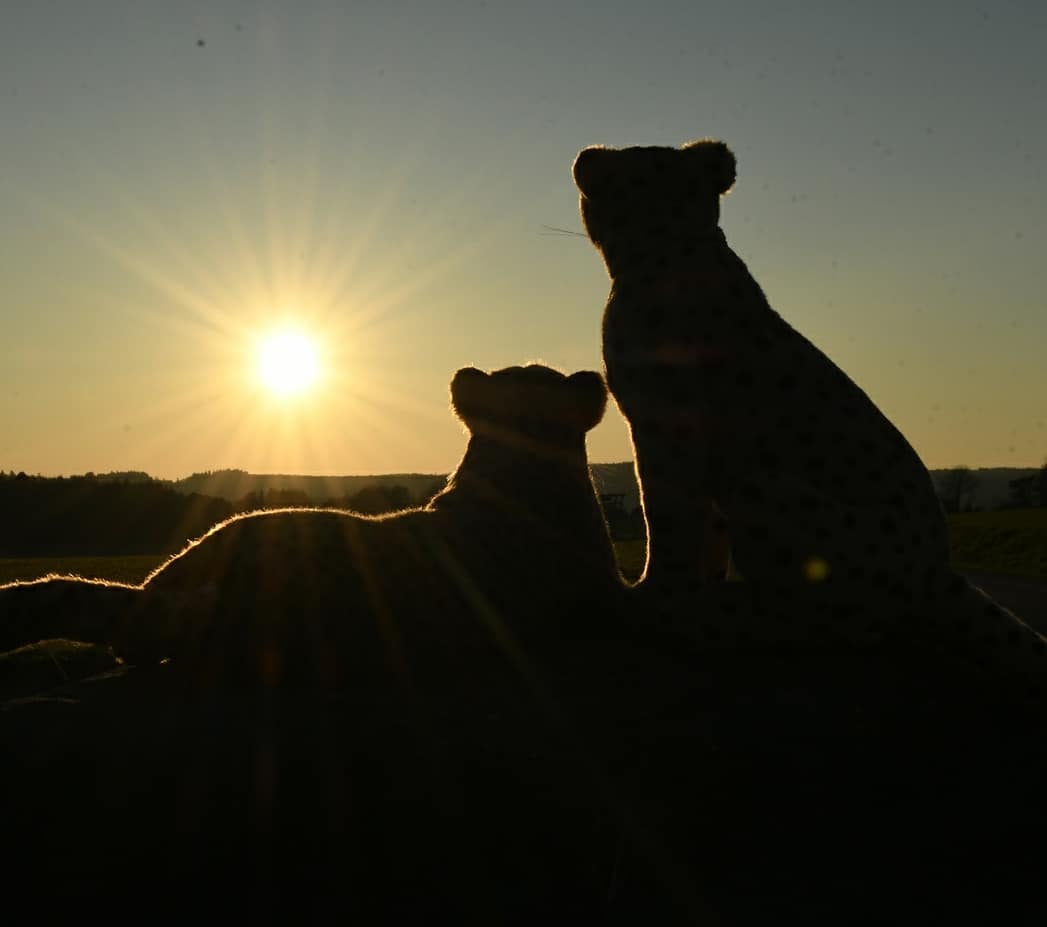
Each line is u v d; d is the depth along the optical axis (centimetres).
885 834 189
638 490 238
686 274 235
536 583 233
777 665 229
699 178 246
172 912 182
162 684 219
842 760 198
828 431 223
